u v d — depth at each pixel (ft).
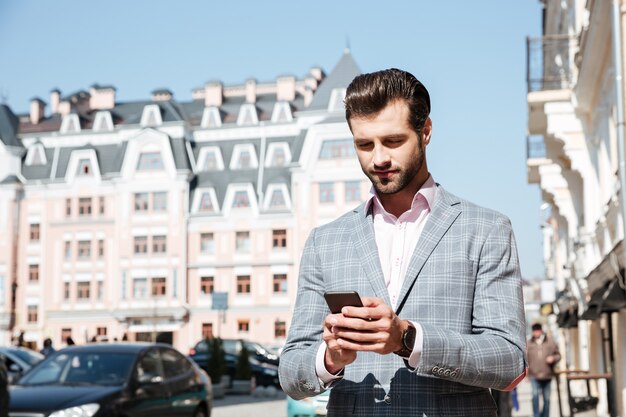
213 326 202.80
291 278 199.82
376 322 7.16
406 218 8.63
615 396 50.55
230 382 102.12
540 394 50.90
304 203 198.90
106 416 32.12
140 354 36.47
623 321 48.29
